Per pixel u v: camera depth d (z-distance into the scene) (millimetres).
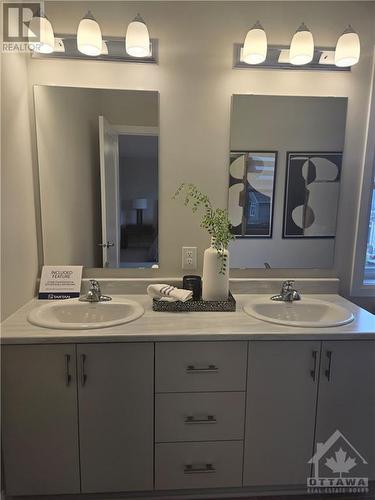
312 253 2020
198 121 1871
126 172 1892
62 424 1473
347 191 1984
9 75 1541
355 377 1532
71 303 1741
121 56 1792
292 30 1831
